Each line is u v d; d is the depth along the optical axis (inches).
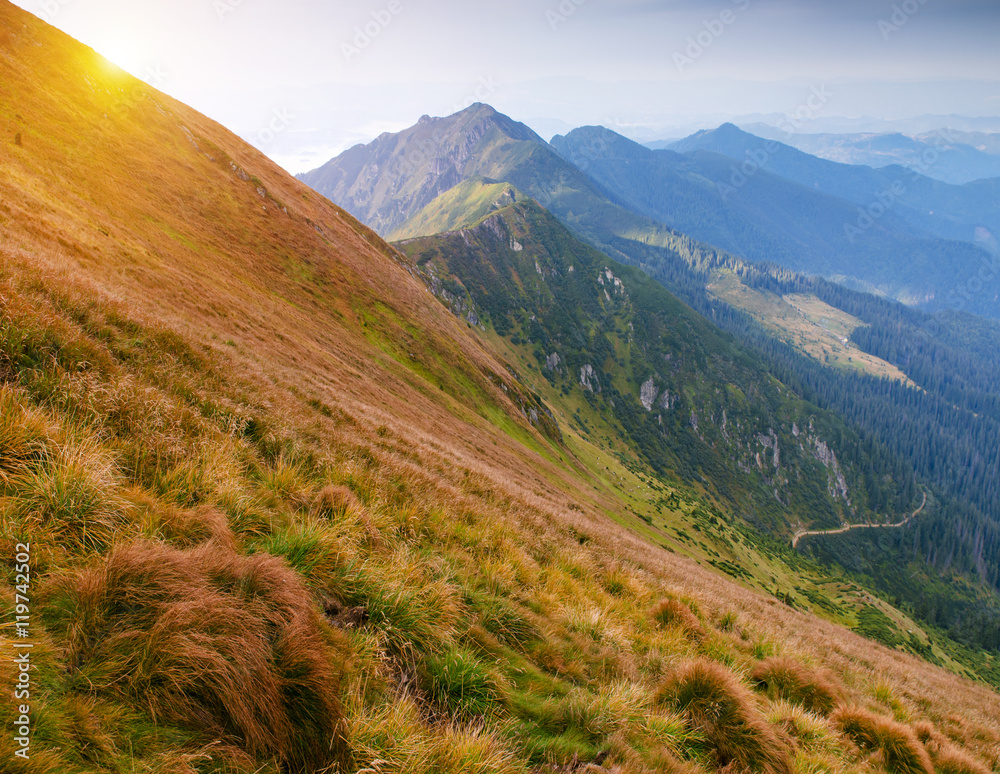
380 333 2420.0
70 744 104.3
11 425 180.2
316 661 146.1
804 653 482.9
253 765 123.1
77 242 884.6
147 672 123.3
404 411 1513.3
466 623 240.8
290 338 1386.6
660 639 348.5
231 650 134.3
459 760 145.7
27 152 1323.8
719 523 6806.1
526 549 426.6
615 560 559.2
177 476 223.0
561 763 176.7
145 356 354.0
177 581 145.0
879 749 297.9
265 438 344.2
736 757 217.8
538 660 246.5
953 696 695.7
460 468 700.7
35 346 257.6
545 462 2886.3
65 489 166.4
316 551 217.2
